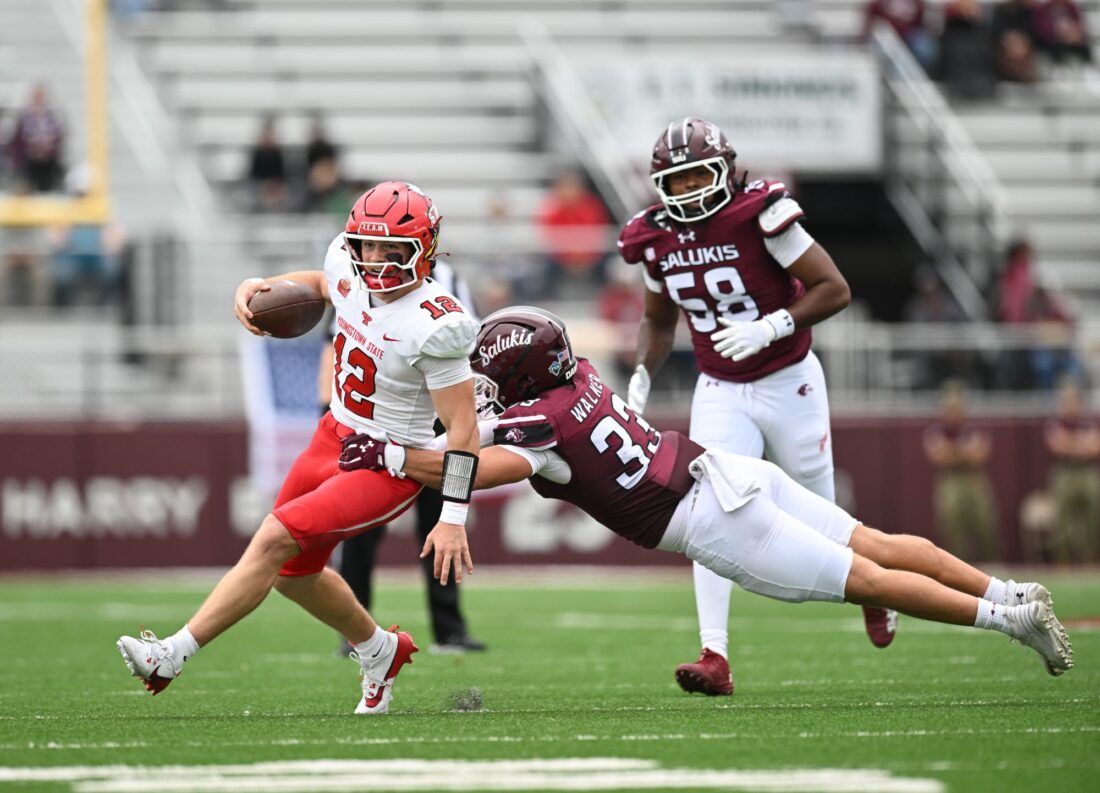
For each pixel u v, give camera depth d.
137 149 60.91
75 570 47.16
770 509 17.47
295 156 61.38
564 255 50.00
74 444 47.31
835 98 59.56
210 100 63.50
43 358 48.19
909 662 24.45
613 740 15.08
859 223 63.44
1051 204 64.19
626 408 17.75
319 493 16.89
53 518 47.25
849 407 49.16
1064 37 66.19
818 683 21.50
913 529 49.06
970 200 58.88
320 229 50.88
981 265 58.25
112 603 38.22
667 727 16.05
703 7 69.31
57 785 12.81
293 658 26.64
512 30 68.19
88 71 56.00
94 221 55.03
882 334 49.53
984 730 15.63
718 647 19.98
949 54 65.19
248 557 16.64
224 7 67.81
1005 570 49.12
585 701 19.58
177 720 17.16
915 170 59.91
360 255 16.48
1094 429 49.28
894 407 49.41
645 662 25.41
